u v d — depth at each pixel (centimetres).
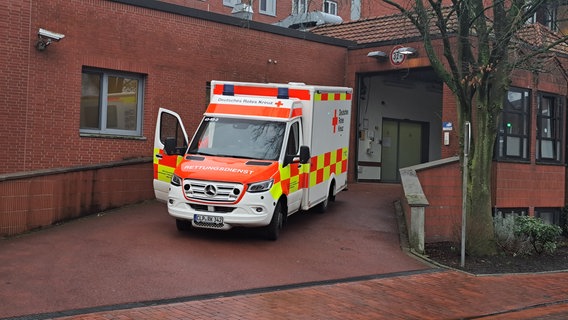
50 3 1323
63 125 1351
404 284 937
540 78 1722
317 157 1288
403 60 1770
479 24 1223
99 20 1402
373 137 2095
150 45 1491
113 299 745
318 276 929
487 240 1220
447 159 1445
